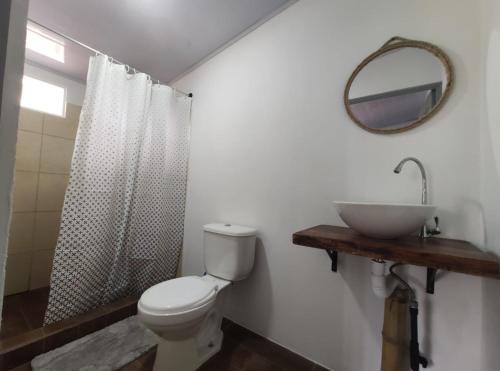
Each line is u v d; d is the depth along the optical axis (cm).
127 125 187
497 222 77
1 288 33
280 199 148
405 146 108
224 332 155
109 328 157
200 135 205
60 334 140
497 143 79
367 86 118
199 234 199
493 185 81
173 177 208
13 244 199
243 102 174
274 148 153
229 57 186
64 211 154
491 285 82
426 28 105
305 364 128
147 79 195
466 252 75
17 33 35
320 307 128
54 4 149
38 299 191
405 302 93
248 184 166
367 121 117
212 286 131
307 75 141
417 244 86
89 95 163
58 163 224
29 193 207
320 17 138
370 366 112
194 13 157
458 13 98
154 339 147
